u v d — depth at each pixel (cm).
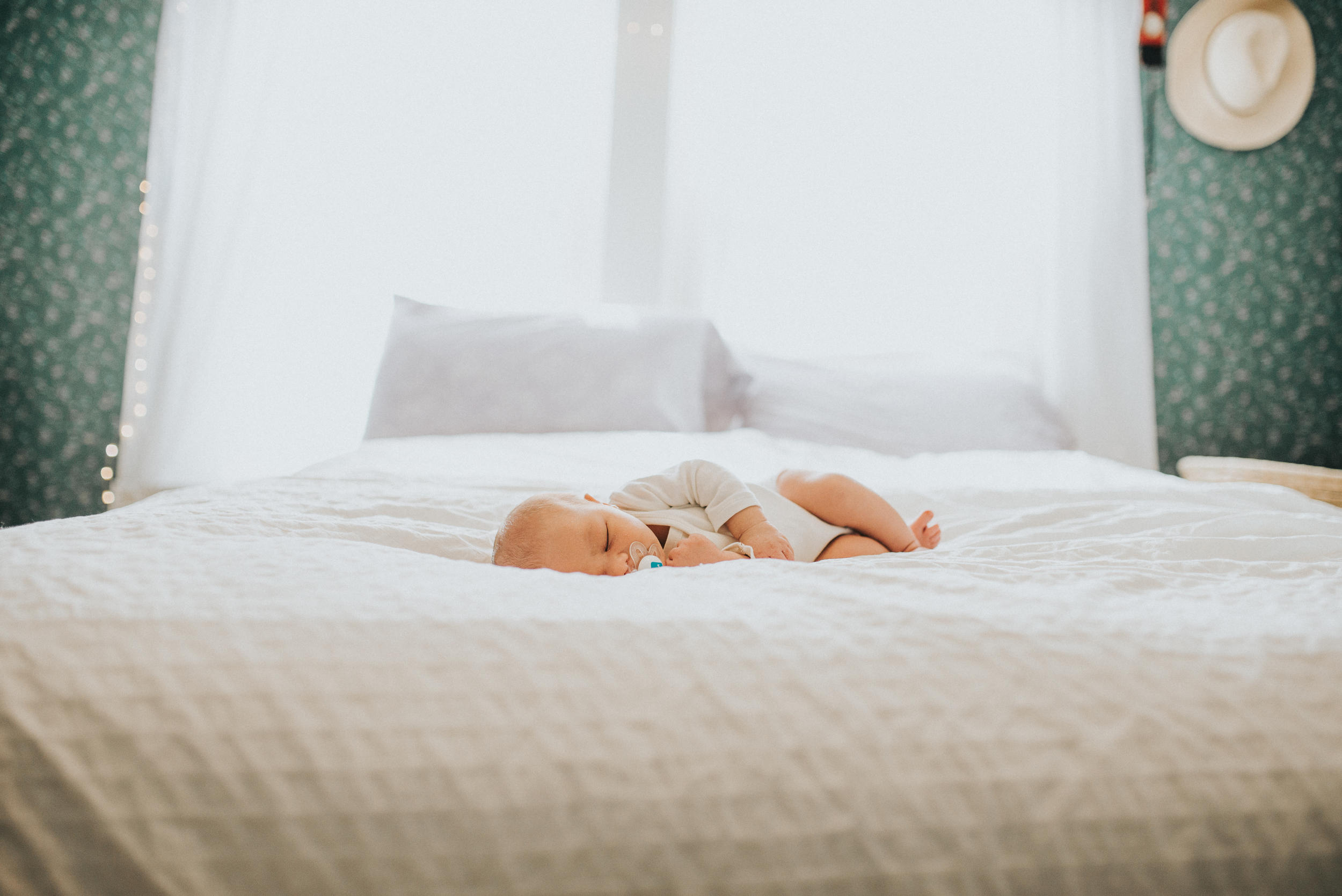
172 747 49
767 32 288
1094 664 56
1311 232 302
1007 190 292
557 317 243
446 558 101
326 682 52
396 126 276
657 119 286
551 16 283
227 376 261
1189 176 302
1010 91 292
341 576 66
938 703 53
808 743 51
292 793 48
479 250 281
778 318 289
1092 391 287
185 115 261
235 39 263
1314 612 66
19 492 269
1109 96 290
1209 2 297
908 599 66
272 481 146
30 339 269
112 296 272
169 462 256
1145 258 288
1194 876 48
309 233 269
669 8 285
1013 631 59
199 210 258
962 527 128
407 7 277
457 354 230
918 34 292
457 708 51
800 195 289
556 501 98
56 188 270
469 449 195
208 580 63
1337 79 302
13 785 48
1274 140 299
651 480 116
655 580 74
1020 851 48
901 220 292
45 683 51
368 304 274
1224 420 303
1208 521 121
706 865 47
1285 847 49
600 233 285
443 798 48
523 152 283
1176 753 51
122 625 55
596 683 53
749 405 254
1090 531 120
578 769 49
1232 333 303
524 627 58
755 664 55
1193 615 64
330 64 271
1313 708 54
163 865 46
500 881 47
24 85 270
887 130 292
